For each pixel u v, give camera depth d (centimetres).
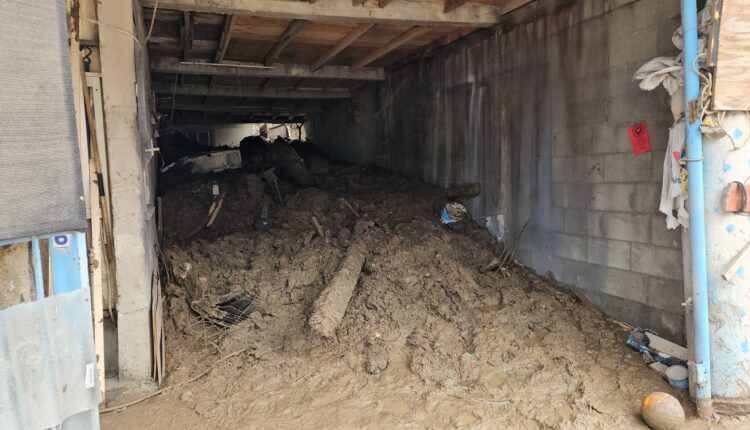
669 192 399
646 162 452
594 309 516
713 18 335
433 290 545
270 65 796
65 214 226
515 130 618
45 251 228
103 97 397
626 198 475
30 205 210
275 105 1209
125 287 412
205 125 1767
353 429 358
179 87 966
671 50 422
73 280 237
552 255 574
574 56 523
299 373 433
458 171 734
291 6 524
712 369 359
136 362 419
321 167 1055
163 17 573
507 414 373
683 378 379
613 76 480
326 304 494
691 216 354
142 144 437
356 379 427
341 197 756
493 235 669
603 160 498
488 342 467
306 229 663
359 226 639
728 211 349
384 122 953
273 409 385
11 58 203
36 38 212
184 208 710
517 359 442
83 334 241
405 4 570
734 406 354
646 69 404
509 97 623
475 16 607
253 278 557
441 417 372
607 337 463
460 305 529
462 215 699
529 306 531
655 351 425
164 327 488
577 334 475
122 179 406
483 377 422
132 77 403
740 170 351
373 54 776
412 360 448
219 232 679
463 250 620
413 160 857
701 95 345
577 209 535
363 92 1038
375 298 524
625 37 466
